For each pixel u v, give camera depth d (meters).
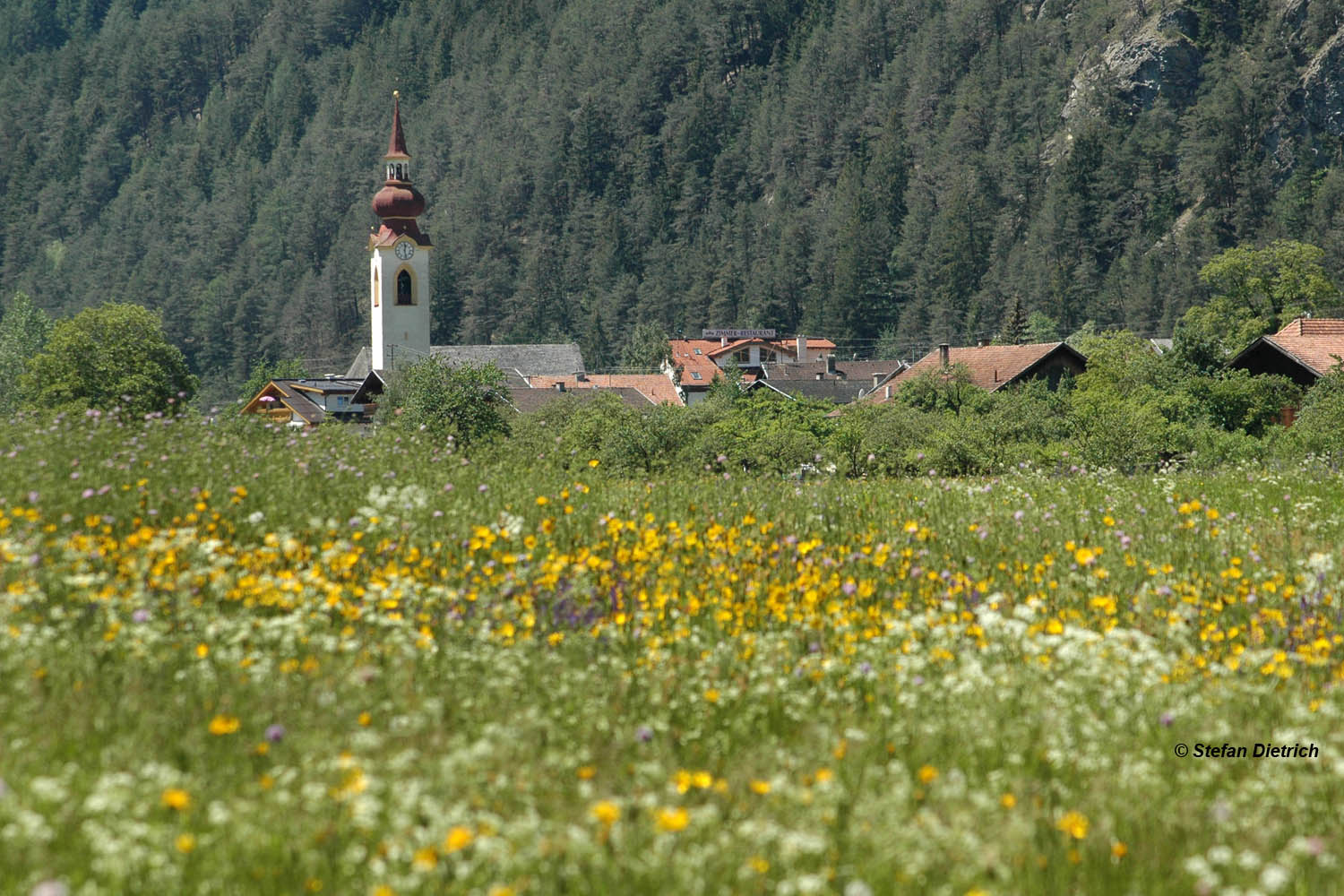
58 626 22.91
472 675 22.70
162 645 22.31
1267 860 16.92
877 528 36.62
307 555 29.00
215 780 17.88
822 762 19.52
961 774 18.83
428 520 32.44
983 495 45.50
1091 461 85.12
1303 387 140.00
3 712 19.05
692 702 22.02
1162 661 23.78
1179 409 135.38
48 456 34.38
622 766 19.12
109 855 14.77
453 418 105.75
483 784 17.91
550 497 37.22
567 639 25.50
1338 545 36.38
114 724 19.12
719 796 18.14
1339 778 19.61
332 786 17.58
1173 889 16.25
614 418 95.19
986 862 16.02
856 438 92.88
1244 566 32.56
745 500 39.81
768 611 27.70
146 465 35.06
